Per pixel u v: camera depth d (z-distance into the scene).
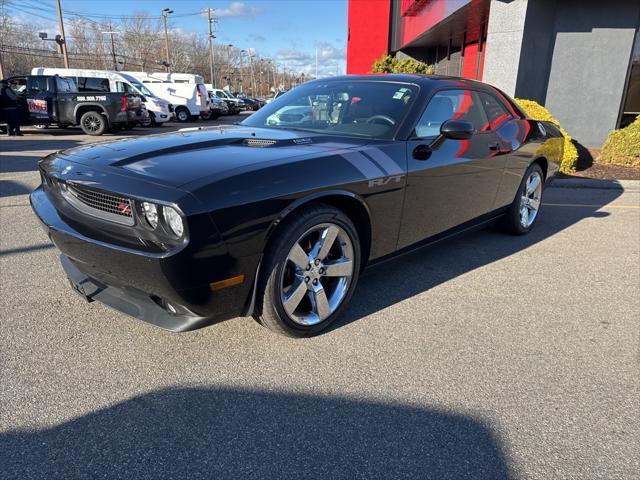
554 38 9.88
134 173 2.29
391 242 3.12
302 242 2.65
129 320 2.93
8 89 14.86
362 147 2.90
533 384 2.42
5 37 62.66
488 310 3.23
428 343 2.78
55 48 70.50
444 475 1.84
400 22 22.53
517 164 4.35
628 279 3.83
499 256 4.32
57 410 2.14
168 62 59.75
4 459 1.86
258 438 2.01
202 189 2.11
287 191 2.36
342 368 2.51
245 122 3.84
